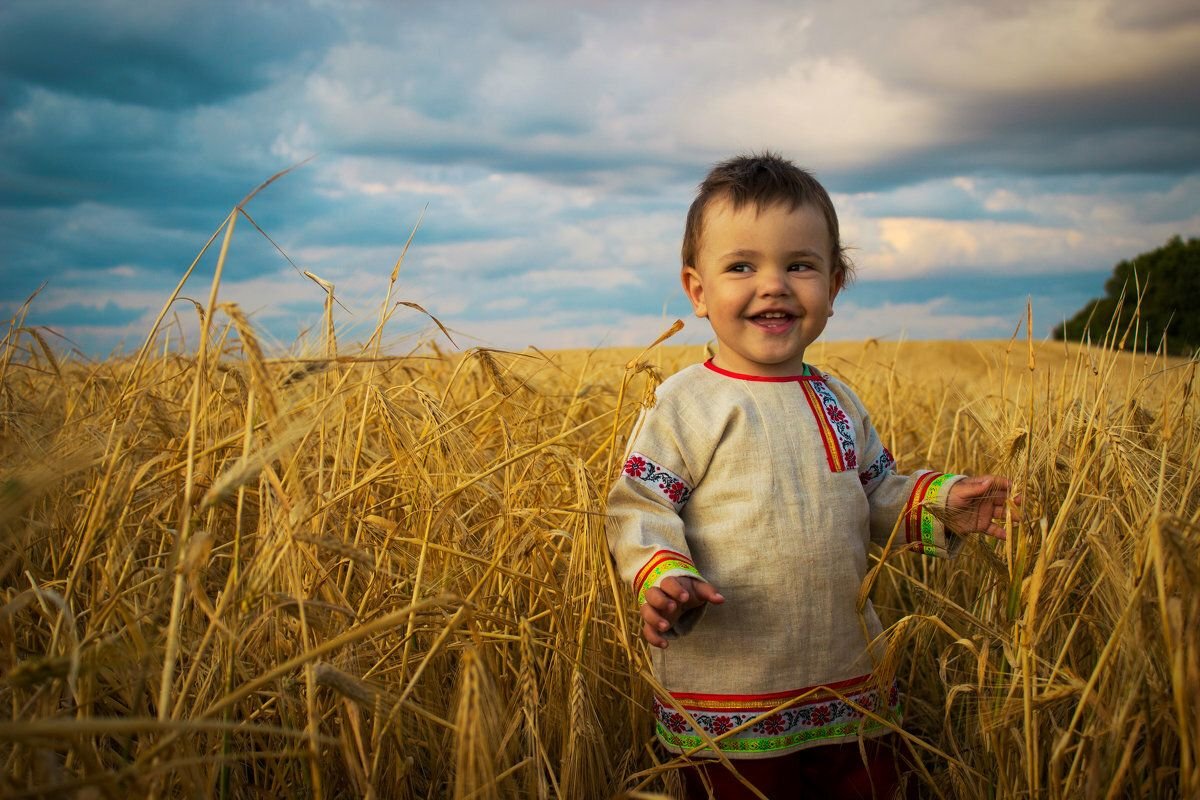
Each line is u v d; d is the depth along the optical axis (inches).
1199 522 68.5
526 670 75.9
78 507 88.0
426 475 89.0
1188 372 97.7
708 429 87.3
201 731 70.4
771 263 85.5
